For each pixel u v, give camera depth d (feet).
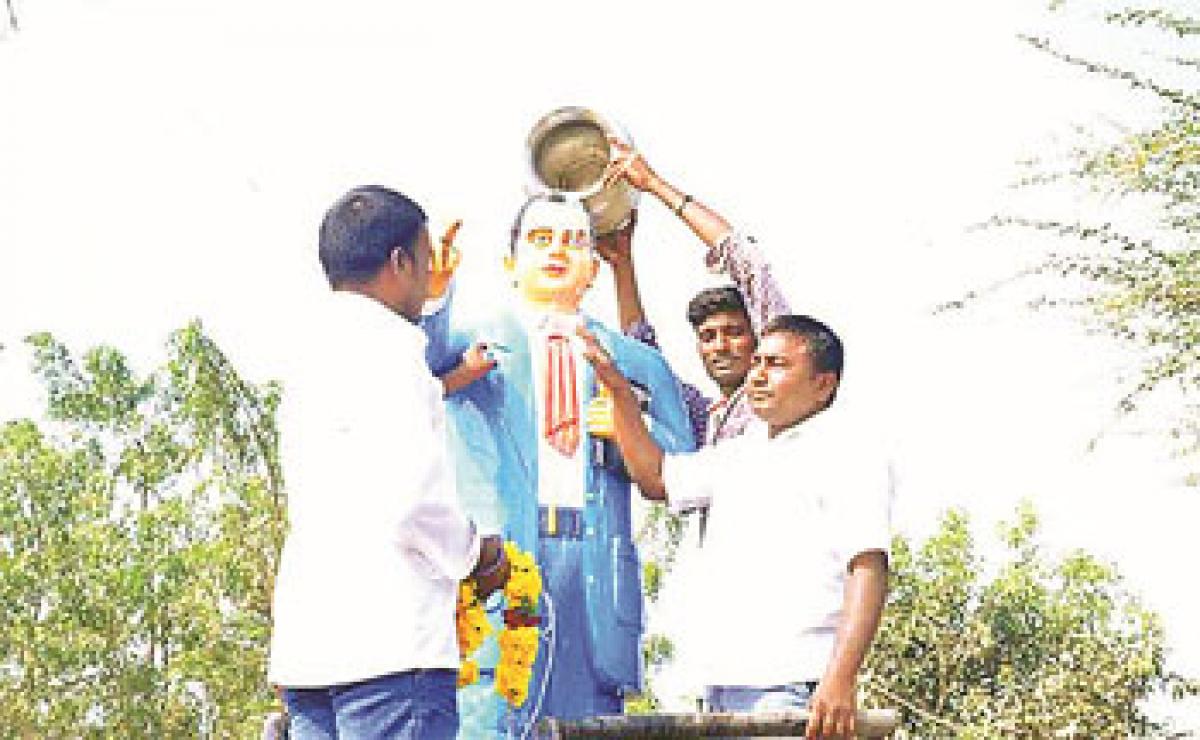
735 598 16.24
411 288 13.97
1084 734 64.95
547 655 17.75
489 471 17.95
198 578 84.28
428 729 12.96
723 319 19.40
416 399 13.17
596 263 19.01
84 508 88.48
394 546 12.95
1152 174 23.49
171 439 88.07
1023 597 66.44
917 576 67.15
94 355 91.45
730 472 16.80
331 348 13.47
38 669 86.28
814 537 15.97
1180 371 23.40
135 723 84.28
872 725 14.88
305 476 13.30
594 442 18.40
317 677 12.89
